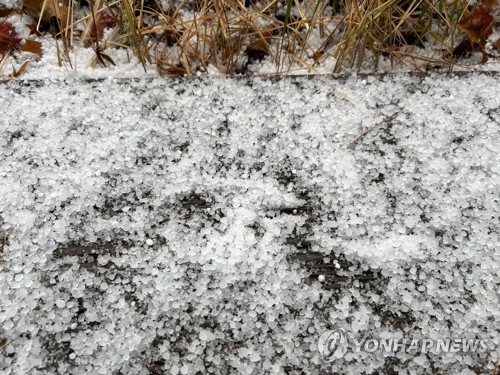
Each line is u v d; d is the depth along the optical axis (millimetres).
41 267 234
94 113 256
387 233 243
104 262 236
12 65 274
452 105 262
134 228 241
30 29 283
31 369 221
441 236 244
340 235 243
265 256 238
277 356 227
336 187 250
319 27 291
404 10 290
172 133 256
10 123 253
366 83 265
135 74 272
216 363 226
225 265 236
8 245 236
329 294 235
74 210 242
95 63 276
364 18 254
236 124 258
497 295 236
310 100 262
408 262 240
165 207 246
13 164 246
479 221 246
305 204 248
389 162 253
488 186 250
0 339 223
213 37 275
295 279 236
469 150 255
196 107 260
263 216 245
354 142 256
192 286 234
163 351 226
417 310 234
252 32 286
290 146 255
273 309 233
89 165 248
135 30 263
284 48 287
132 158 251
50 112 255
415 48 289
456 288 237
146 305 232
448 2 287
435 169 253
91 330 227
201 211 246
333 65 283
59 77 265
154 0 294
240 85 264
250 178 250
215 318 232
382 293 236
